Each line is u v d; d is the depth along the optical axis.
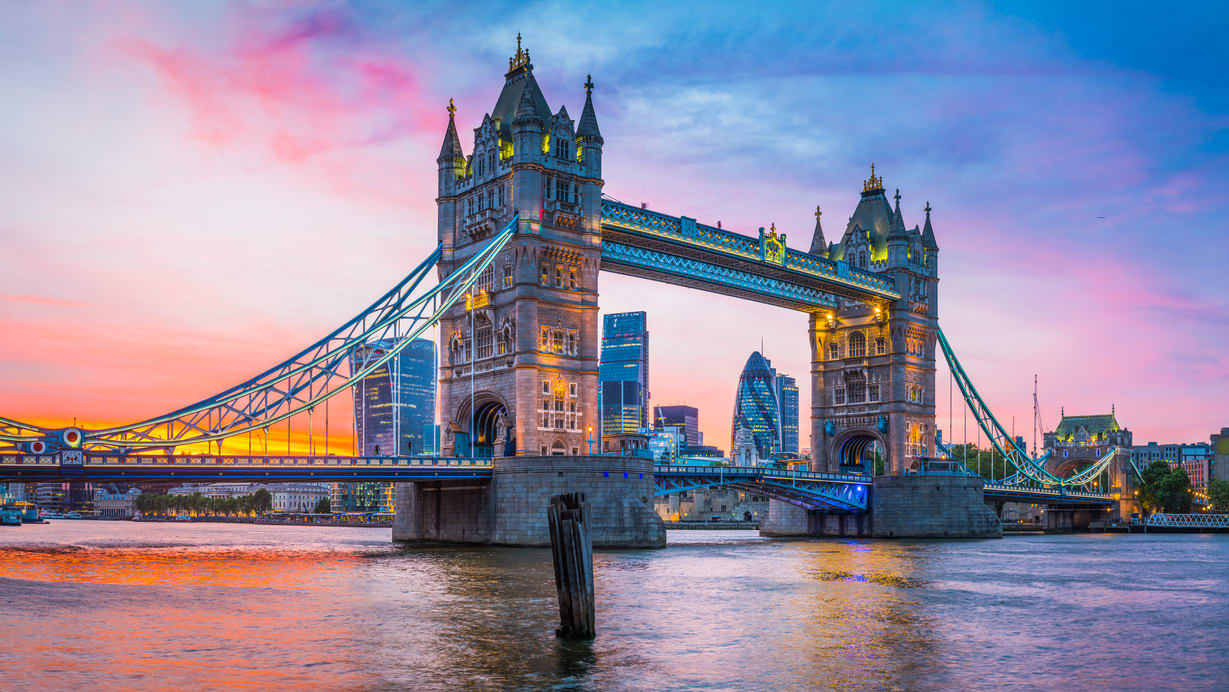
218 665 39.91
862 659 43.66
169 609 53.84
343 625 49.44
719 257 130.75
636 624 51.72
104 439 90.62
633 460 107.56
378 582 67.88
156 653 41.91
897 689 38.56
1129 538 166.88
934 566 90.94
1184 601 65.75
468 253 118.19
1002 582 76.44
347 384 107.44
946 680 40.25
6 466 81.75
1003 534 183.50
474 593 61.84
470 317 118.00
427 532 118.81
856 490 153.12
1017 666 43.12
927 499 151.00
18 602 54.88
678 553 101.75
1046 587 73.50
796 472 140.75
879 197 164.50
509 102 119.06
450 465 104.75
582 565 46.97
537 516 102.56
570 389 113.12
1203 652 46.91
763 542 134.88
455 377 119.31
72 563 83.56
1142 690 39.41
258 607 55.25
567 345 113.19
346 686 37.09
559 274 113.94
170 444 93.31
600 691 37.25
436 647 44.22
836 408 162.12
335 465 96.25
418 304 110.62
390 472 100.06
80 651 41.81
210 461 89.94
